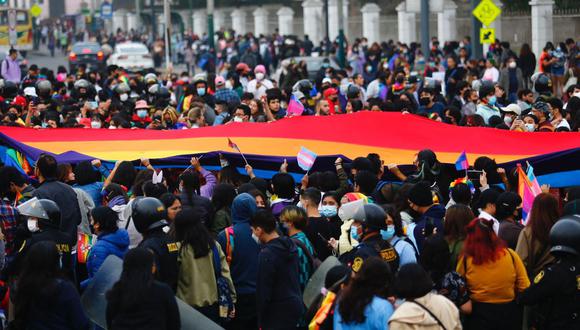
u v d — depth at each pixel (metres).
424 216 16.62
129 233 17.66
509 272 14.61
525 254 15.78
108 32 149.38
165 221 15.64
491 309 14.60
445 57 65.25
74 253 17.81
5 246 18.05
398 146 23.78
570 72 46.56
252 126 25.66
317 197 17.23
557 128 26.19
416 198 16.70
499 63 55.09
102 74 46.25
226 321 16.38
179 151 22.84
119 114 29.61
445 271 14.68
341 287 13.30
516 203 16.58
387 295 12.93
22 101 32.44
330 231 16.89
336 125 25.34
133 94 40.34
